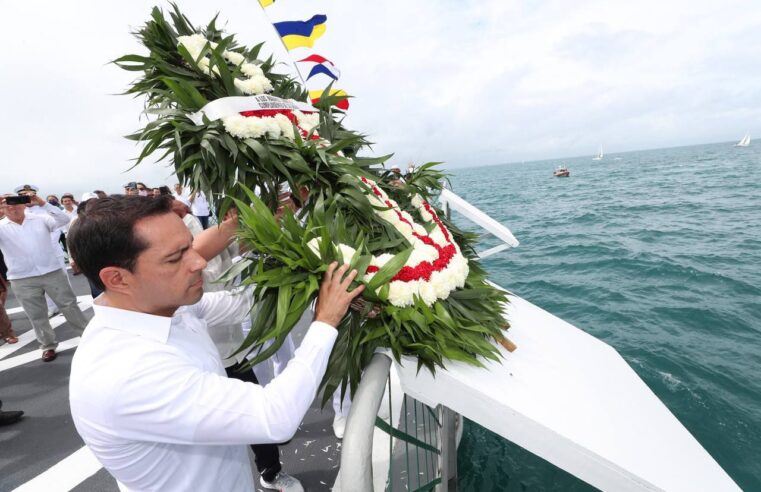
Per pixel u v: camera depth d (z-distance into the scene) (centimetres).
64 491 253
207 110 122
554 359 138
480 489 251
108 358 86
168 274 91
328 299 96
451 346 108
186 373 87
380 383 90
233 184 120
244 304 160
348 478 72
